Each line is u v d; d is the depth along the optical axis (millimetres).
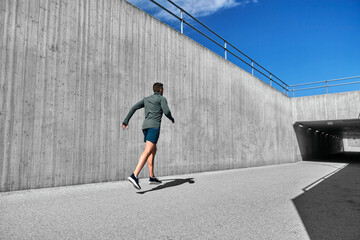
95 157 4473
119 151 4914
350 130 25078
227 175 6457
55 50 4008
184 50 7199
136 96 5449
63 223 2047
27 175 3531
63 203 2738
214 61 8656
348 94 14305
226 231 2033
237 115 9859
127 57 5328
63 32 4152
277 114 14008
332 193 3967
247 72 11000
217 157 8305
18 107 3496
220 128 8641
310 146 20750
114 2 5145
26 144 3547
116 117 4934
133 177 3176
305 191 4098
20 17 3611
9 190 3346
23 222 2023
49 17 3969
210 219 2350
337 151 40312
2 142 3314
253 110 11281
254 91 11531
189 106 7191
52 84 3922
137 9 5711
